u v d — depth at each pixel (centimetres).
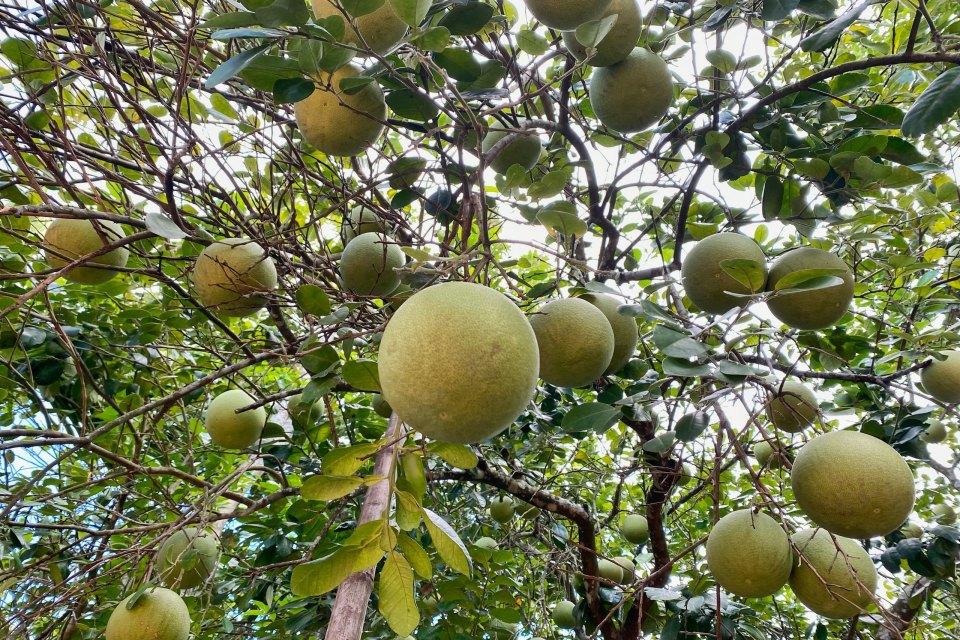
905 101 423
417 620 172
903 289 455
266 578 425
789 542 259
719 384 292
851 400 390
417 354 156
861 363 432
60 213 242
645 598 414
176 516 428
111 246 249
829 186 315
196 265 329
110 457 342
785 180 335
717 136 312
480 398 155
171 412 512
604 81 326
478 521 555
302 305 250
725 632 363
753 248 288
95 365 464
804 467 246
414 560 173
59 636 371
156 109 373
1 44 297
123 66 311
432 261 185
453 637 360
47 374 413
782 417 330
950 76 249
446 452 180
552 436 500
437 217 336
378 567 367
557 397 466
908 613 425
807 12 286
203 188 328
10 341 394
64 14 282
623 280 392
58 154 281
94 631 400
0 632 312
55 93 321
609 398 350
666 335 222
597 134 361
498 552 237
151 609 301
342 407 459
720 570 258
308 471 435
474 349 155
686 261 300
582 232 220
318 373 252
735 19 343
